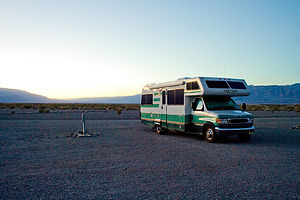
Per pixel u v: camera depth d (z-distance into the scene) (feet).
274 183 17.57
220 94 37.99
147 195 15.23
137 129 55.26
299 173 20.17
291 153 28.55
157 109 49.73
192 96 40.88
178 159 25.23
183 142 37.04
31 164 23.13
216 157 26.25
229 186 16.90
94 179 18.48
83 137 41.70
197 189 16.29
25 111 146.72
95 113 128.26
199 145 34.19
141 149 30.91
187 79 40.75
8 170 21.07
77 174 19.80
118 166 22.35
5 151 29.40
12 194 15.44
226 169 21.35
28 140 38.04
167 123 46.09
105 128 56.54
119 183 17.53
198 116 39.22
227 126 35.47
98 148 31.53
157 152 28.96
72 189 16.33
